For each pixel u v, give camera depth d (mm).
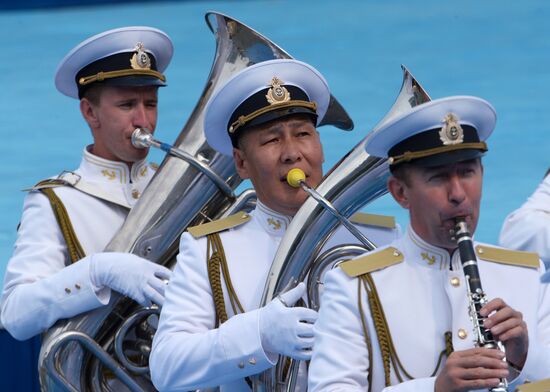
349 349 11711
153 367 13641
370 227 14672
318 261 13797
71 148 33875
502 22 46062
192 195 15414
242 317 13156
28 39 47406
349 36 45531
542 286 12391
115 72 16172
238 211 15336
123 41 16297
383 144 11656
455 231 11203
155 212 15477
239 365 13062
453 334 11617
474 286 10914
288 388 13547
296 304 13531
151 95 16453
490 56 41594
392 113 13156
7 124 36625
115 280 15328
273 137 13516
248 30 14820
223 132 14172
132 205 16719
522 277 12102
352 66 41312
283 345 12844
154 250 15578
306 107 13555
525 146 31578
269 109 13492
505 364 10539
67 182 16688
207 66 41406
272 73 13672
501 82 38312
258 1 51312
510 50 42156
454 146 11250
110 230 16562
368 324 11758
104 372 15969
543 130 32906
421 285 11844
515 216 17328
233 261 13992
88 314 15742
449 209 11227
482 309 10766
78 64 16469
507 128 33312
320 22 47906
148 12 50531
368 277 11883
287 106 13516
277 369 13531
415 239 11961
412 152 11367
